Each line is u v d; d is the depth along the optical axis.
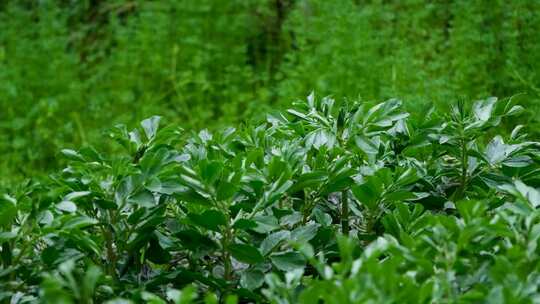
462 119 1.89
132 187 1.72
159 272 1.84
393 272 1.42
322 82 4.11
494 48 4.04
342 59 4.14
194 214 1.67
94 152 1.80
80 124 4.63
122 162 1.75
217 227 1.68
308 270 1.85
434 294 1.43
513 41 3.76
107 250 1.76
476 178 1.92
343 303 1.38
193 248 1.72
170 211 1.90
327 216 1.81
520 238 1.54
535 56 3.72
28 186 1.80
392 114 1.87
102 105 4.86
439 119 1.90
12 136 4.88
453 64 3.97
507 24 3.87
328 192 1.83
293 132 1.98
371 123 1.86
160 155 1.71
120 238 1.74
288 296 1.50
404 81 3.94
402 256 1.51
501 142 1.93
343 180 1.80
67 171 1.78
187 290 1.37
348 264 1.44
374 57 4.15
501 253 1.59
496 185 1.88
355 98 3.96
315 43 4.81
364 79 4.02
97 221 1.75
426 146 1.97
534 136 3.15
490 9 4.20
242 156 1.84
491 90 3.92
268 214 1.78
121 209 1.73
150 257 1.80
